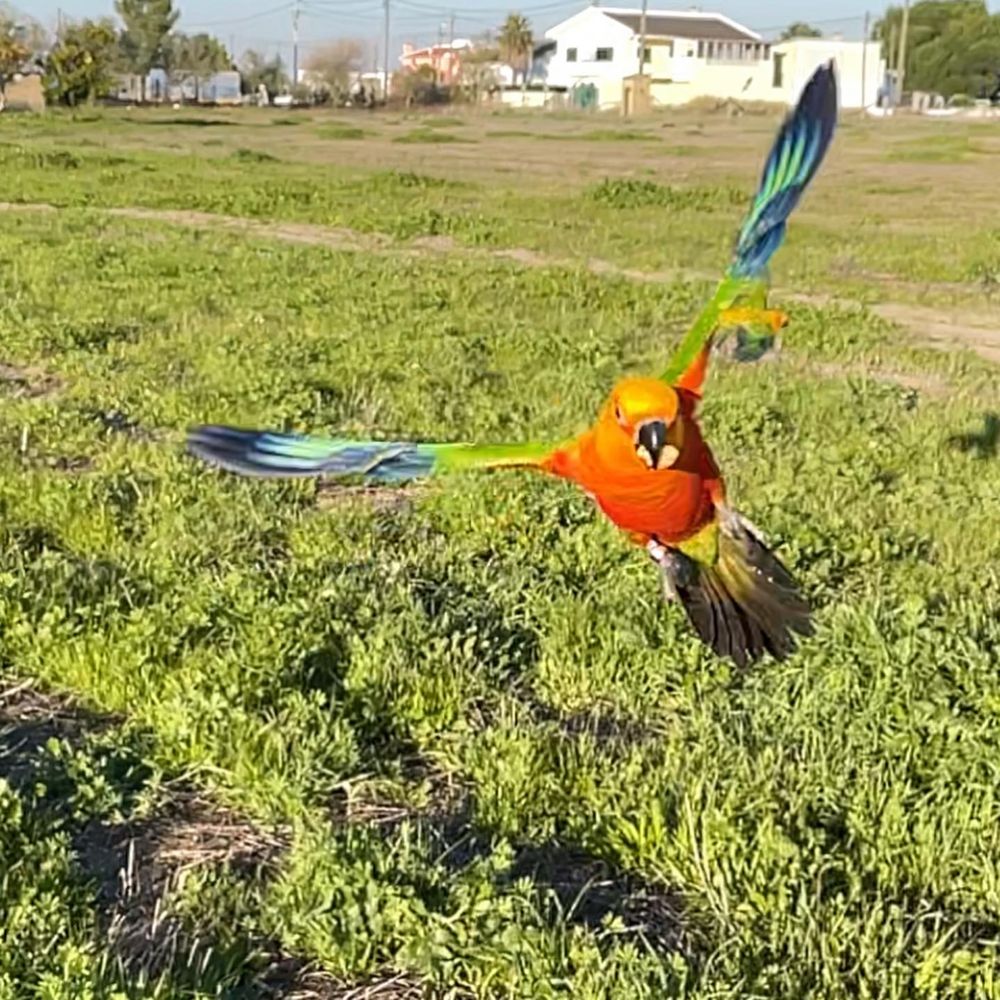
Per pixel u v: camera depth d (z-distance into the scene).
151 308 4.57
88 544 2.39
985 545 2.46
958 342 4.68
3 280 5.04
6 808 1.56
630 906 1.51
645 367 3.92
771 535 2.38
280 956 1.43
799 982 1.34
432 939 1.38
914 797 1.60
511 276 5.57
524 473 2.69
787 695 1.83
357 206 8.39
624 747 1.76
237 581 2.09
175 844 1.61
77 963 1.31
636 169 12.26
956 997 1.35
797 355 4.20
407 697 1.85
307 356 3.83
